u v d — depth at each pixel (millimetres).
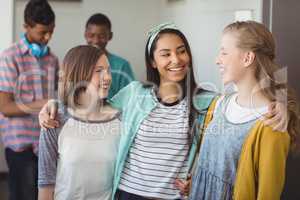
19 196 2293
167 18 3572
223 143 1472
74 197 1646
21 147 2264
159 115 1685
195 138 1648
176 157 1642
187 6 3268
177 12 3414
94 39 2902
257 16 2492
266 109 1446
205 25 3039
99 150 1648
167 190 1631
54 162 1654
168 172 1635
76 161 1619
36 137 2266
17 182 2299
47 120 1629
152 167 1644
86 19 3484
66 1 3424
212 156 1507
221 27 2842
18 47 2297
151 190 1634
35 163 2295
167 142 1650
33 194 2289
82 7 3471
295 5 2418
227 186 1456
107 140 1665
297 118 1483
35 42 2332
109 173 1668
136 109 1706
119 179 1667
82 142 1636
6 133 2295
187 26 3275
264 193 1369
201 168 1539
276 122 1390
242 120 1464
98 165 1642
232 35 1505
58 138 1640
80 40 3447
